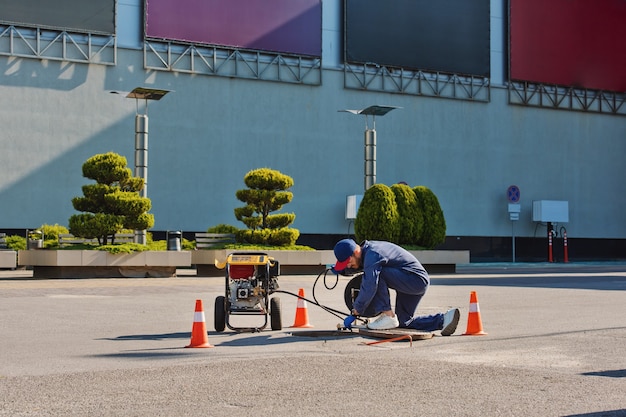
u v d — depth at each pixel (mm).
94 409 6039
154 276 27578
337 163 40750
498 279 26359
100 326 12289
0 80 34750
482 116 44344
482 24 44062
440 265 32656
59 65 35656
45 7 35312
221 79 38531
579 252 47031
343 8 41125
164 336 10969
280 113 39656
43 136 35344
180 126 37719
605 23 47688
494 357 8734
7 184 34719
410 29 42281
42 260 26219
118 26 36812
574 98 47000
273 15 39438
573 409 5977
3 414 5879
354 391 6695
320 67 40438
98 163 27625
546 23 46000
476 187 44094
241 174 38781
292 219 31344
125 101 36719
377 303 10758
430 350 9305
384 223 32344
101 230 26922
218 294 19219
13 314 14164
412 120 42531
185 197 37719
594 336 10672
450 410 5938
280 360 8406
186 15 37781
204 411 5949
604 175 47812
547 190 46125
